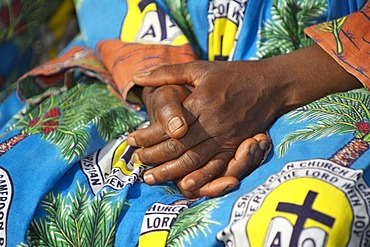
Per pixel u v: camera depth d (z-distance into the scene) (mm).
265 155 1503
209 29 1793
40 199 1505
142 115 1745
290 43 1751
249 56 1761
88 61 1887
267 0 1742
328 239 1226
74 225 1490
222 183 1434
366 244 1273
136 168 1551
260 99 1530
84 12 1959
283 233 1236
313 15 1730
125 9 1879
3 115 1944
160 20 1815
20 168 1566
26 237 1484
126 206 1471
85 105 1742
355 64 1555
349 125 1442
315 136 1422
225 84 1513
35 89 1867
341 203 1253
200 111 1484
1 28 1990
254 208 1282
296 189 1275
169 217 1400
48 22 2197
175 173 1495
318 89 1579
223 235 1290
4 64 2105
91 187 1540
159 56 1755
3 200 1512
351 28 1606
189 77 1556
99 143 1637
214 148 1494
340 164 1325
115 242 1442
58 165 1545
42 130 1662
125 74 1750
